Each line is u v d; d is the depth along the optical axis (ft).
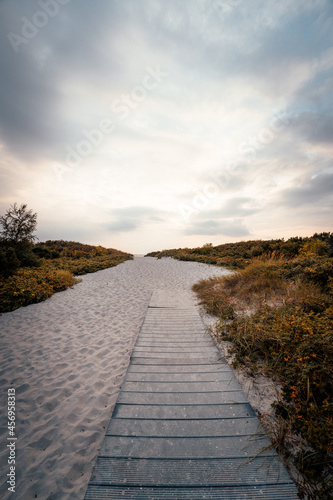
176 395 8.02
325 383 7.01
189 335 13.66
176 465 5.51
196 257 63.98
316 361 7.98
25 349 13.14
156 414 7.11
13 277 26.76
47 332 15.56
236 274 23.91
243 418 6.93
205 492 4.96
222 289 22.72
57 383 10.11
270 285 18.37
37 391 9.55
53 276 30.48
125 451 5.85
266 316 12.94
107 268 52.26
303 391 7.23
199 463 5.56
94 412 8.42
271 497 4.86
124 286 32.63
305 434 5.85
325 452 5.62
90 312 20.16
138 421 6.84
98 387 9.90
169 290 29.43
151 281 36.94
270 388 8.38
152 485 5.10
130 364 10.23
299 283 16.85
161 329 14.75
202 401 7.70
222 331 13.35
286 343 9.41
